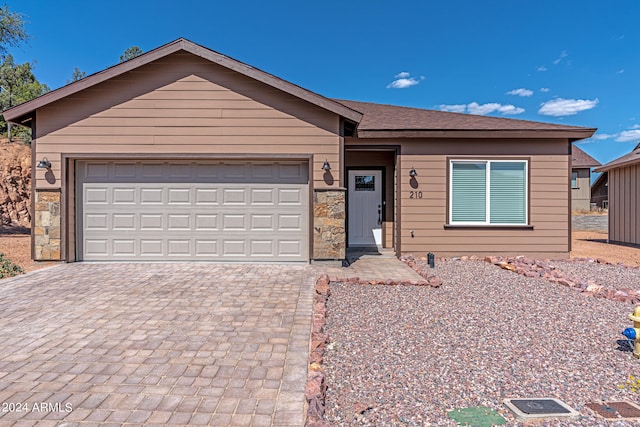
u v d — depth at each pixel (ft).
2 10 44.96
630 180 40.81
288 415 8.34
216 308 16.07
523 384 9.66
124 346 12.10
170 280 20.93
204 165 25.77
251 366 10.75
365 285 20.18
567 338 12.80
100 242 25.76
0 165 60.34
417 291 19.04
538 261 28.27
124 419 8.19
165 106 25.20
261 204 25.84
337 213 25.39
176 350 11.84
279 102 25.35
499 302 17.13
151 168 25.75
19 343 12.28
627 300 17.40
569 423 7.89
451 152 30.07
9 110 24.18
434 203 30.12
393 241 34.65
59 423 8.01
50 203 25.27
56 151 25.17
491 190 30.30
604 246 40.78
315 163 25.40
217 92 25.27
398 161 30.12
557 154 30.14
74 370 10.46
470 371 10.38
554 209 30.14
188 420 8.16
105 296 17.76
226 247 25.85
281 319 14.76
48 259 25.34
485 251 30.19
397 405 8.70
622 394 9.16
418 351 11.73
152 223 25.75
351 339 12.69
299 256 25.90
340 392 9.30
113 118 25.17
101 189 25.73
